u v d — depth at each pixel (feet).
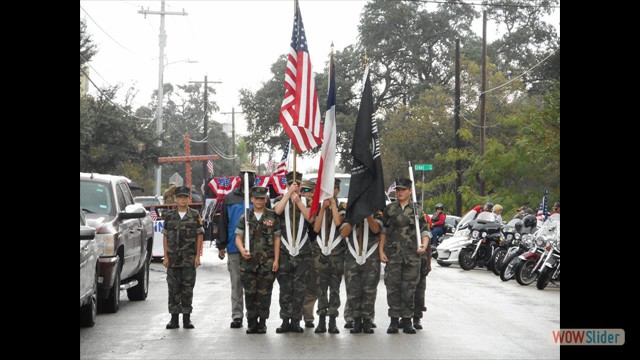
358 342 39.17
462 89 182.29
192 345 38.01
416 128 176.35
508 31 252.01
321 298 42.42
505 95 178.29
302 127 45.01
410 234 41.96
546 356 35.50
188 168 138.72
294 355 35.55
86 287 40.65
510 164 128.57
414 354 35.88
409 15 228.63
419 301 43.32
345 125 213.66
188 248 42.86
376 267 42.06
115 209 49.88
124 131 143.02
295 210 42.34
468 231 89.71
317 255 42.45
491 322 46.03
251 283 41.50
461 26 244.83
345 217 41.83
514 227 82.48
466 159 152.05
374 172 42.16
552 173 122.62
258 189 41.78
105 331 42.11
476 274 82.79
